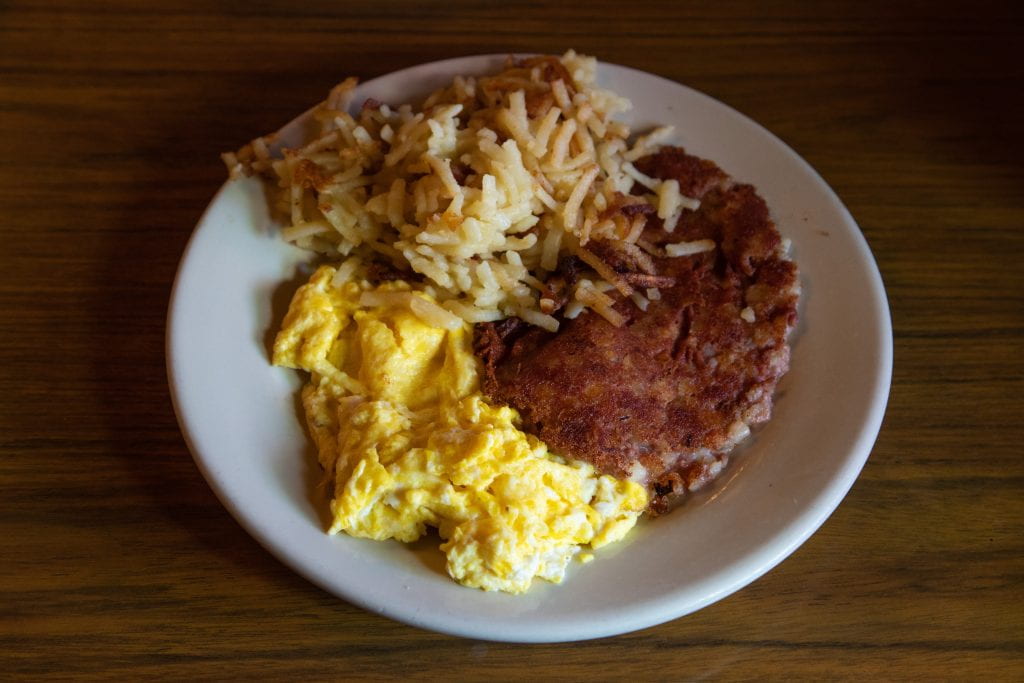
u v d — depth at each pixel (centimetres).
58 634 39
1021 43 60
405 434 42
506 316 46
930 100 57
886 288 49
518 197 46
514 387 43
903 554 41
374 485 40
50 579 40
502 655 39
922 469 44
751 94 57
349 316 47
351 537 40
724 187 49
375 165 49
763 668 38
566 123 47
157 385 45
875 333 44
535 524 40
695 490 42
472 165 47
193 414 41
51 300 48
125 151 53
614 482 42
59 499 42
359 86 52
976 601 40
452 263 46
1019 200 52
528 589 39
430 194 46
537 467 41
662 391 44
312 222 48
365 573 38
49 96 56
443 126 47
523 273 46
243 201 48
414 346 45
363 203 48
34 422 44
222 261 46
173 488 43
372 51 58
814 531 40
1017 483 43
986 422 45
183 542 41
